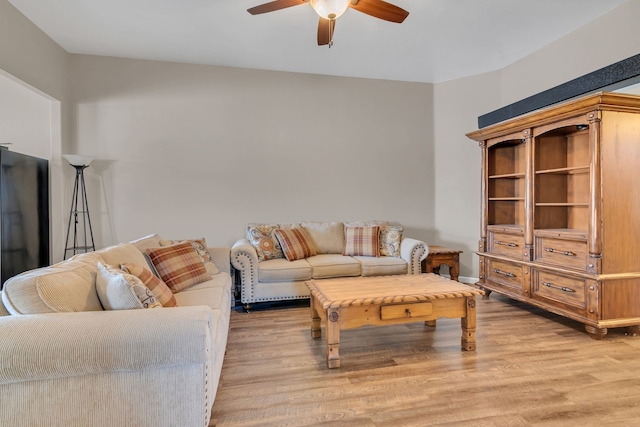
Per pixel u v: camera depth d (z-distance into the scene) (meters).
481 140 3.82
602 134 2.56
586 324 2.62
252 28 3.18
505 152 3.91
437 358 2.29
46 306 1.33
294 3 2.25
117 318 1.30
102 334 1.24
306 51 3.68
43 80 3.26
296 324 3.02
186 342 1.30
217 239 4.08
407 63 4.01
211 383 1.48
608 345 2.47
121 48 3.60
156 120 3.91
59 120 3.53
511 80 4.05
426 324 2.94
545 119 2.99
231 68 4.09
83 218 3.69
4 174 2.88
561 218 3.33
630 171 2.62
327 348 2.19
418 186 4.61
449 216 4.54
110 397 1.28
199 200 4.03
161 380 1.31
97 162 3.76
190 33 3.28
